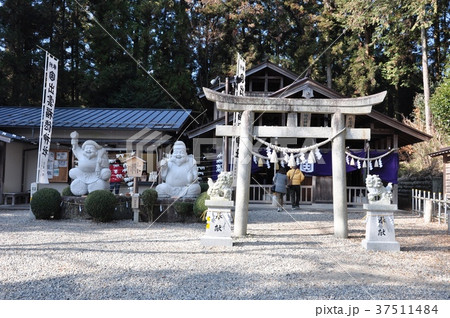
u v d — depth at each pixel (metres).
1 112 16.14
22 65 22.30
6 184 13.55
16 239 6.73
